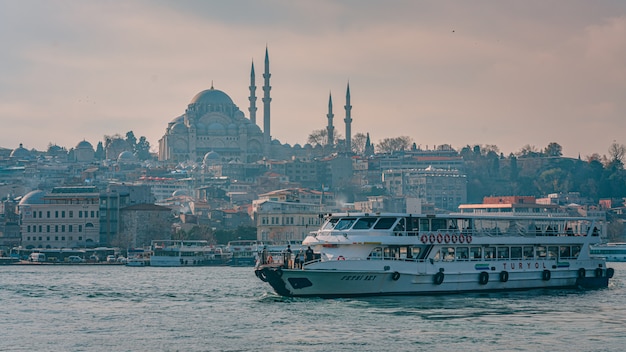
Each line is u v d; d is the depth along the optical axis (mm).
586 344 98500
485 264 134000
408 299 125625
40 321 116812
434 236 129750
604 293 138625
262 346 97500
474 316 113562
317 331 104188
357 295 125125
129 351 96250
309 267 123062
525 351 95188
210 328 108375
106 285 174500
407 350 95188
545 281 140625
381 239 126062
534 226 141125
